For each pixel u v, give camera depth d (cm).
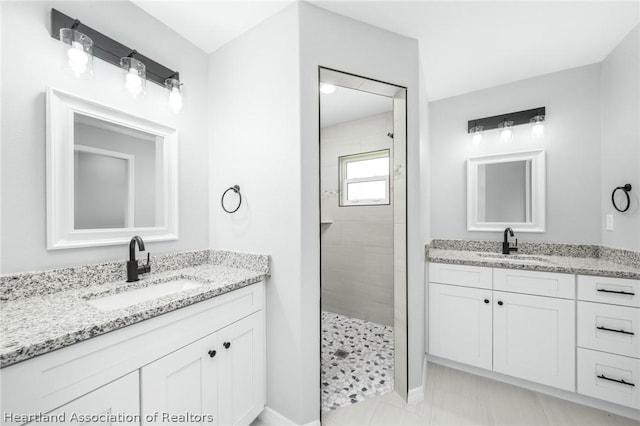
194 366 103
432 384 176
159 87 144
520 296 168
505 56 181
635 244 155
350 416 147
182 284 136
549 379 160
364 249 282
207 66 173
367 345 229
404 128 161
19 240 96
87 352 73
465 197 235
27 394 62
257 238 147
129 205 130
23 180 97
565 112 197
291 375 134
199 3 133
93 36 115
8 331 69
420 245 169
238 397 124
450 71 199
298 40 131
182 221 155
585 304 151
